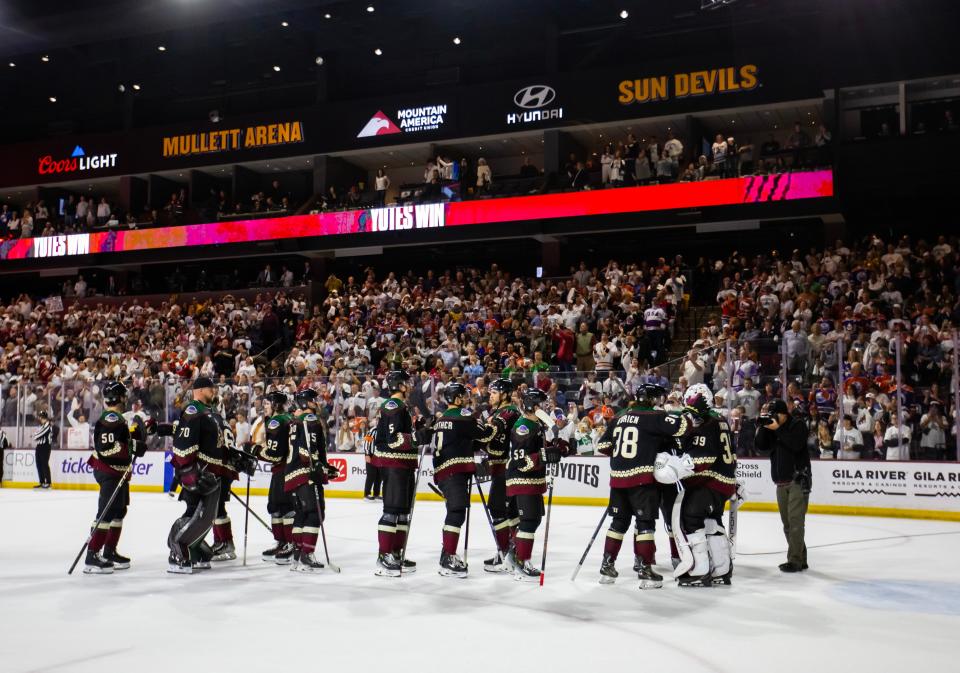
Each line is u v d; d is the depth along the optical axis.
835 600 7.86
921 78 24.78
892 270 21.95
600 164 29.02
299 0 29.17
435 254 33.00
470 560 10.36
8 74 36.50
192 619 7.09
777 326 21.12
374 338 25.67
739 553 10.84
